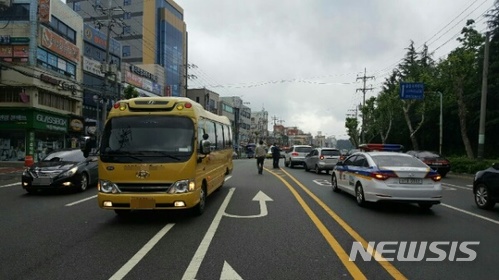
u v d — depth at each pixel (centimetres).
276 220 841
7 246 637
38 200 1133
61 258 571
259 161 2092
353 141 8138
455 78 2756
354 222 830
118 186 782
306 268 529
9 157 2853
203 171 907
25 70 2752
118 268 525
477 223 834
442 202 1148
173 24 6900
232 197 1184
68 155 1377
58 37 3030
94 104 3678
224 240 673
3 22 2775
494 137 3678
